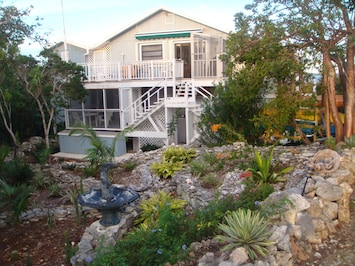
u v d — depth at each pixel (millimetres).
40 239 6418
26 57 15000
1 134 18188
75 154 17562
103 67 18188
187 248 4352
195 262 4113
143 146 17312
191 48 17656
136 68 17844
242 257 3738
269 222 4586
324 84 10484
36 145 17781
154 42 19656
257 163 7594
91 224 6551
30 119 19438
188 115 15781
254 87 10539
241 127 12539
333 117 10570
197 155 10352
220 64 17391
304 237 4582
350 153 7559
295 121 11906
